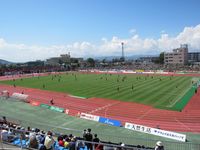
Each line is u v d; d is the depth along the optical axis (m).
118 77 102.44
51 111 43.44
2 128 20.28
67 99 54.78
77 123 36.47
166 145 25.89
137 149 15.98
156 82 82.75
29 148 14.95
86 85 76.88
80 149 16.47
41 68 156.38
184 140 28.80
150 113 41.72
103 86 73.88
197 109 43.91
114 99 53.75
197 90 64.75
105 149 16.19
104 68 173.88
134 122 36.88
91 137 17.94
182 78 96.44
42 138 16.36
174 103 49.00
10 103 49.72
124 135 30.94
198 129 33.22
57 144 18.64
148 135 30.92
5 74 121.25
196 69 150.00
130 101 51.47
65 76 111.12
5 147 15.29
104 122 36.56
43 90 68.31
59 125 35.41
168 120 37.53
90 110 44.50
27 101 51.56
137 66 194.25
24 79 98.88
